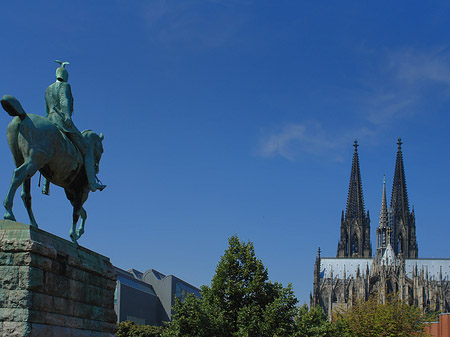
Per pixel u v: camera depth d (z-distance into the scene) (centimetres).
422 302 19675
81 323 2273
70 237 2484
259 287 5672
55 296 2084
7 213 2022
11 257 1933
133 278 15700
